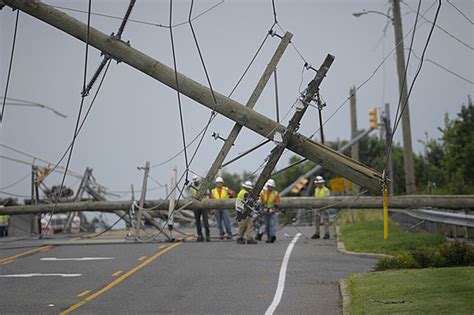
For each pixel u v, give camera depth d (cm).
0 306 2719
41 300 2834
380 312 2275
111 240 5134
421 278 2839
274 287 3027
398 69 5800
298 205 5059
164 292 2969
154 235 5072
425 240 4134
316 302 2681
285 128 2767
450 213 4075
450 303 2325
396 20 5731
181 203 4841
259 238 5097
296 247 4484
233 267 3619
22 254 4341
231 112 2798
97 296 2906
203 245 4678
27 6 2833
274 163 2798
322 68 2722
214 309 2595
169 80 2812
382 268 3269
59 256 4194
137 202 5191
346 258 3903
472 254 3200
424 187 7125
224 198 4966
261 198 4738
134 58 2816
